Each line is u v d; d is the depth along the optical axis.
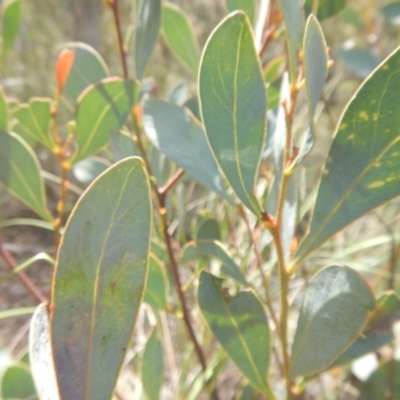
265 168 0.54
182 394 0.57
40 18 1.33
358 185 0.31
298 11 0.31
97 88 0.44
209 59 0.31
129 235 0.27
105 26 1.39
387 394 0.46
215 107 0.32
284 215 0.37
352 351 0.36
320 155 0.96
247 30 0.31
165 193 0.46
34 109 0.47
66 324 0.27
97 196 0.27
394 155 0.31
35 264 0.98
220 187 0.40
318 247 0.32
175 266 0.46
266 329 0.37
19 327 0.89
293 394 0.36
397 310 0.35
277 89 0.46
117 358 0.27
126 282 0.27
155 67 1.30
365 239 0.81
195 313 0.65
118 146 0.47
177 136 0.41
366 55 0.74
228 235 0.61
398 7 0.70
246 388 0.46
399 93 0.30
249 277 0.56
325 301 0.32
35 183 0.48
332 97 1.07
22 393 0.47
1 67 0.55
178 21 0.54
